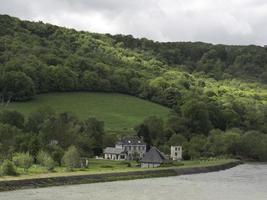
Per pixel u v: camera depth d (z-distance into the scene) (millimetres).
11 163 125812
